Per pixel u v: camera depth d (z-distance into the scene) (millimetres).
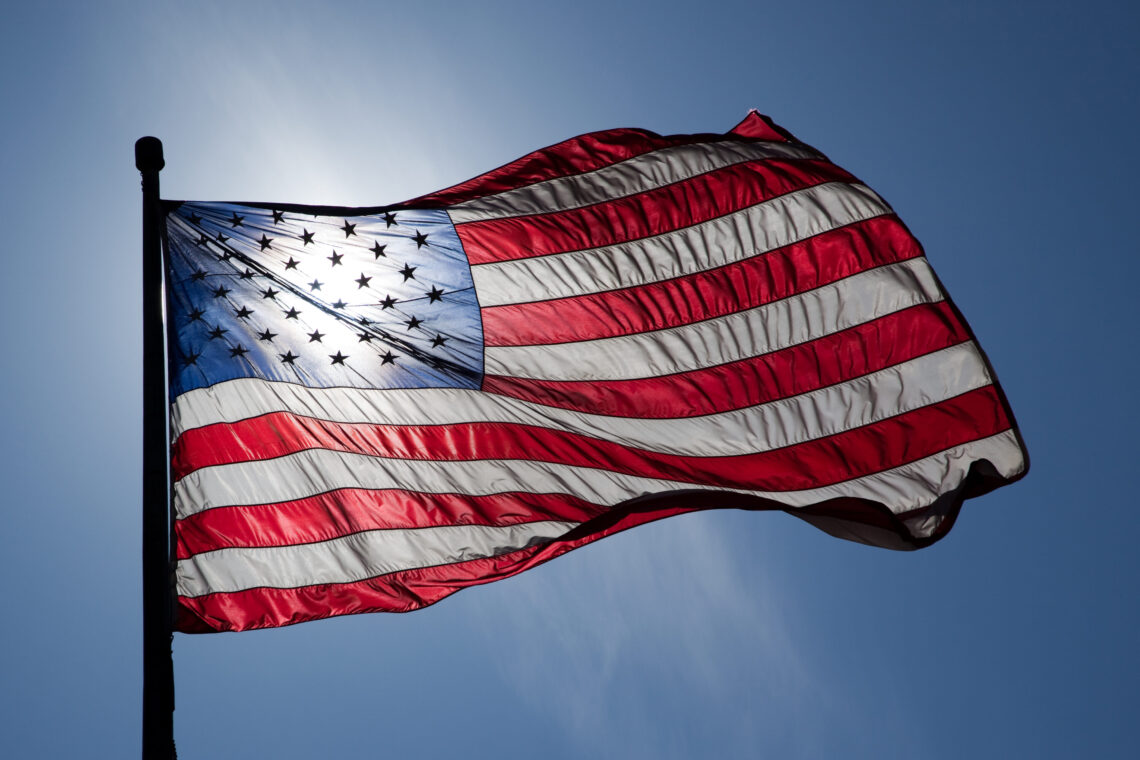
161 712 7176
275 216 10562
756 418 10578
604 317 10906
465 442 10133
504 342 10609
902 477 10320
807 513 9359
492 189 11398
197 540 9562
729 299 11070
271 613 9422
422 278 10664
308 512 9750
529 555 9812
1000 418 10531
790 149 12023
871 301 11039
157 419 8133
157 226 9008
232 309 10141
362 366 10242
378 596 9578
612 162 11742
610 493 10008
